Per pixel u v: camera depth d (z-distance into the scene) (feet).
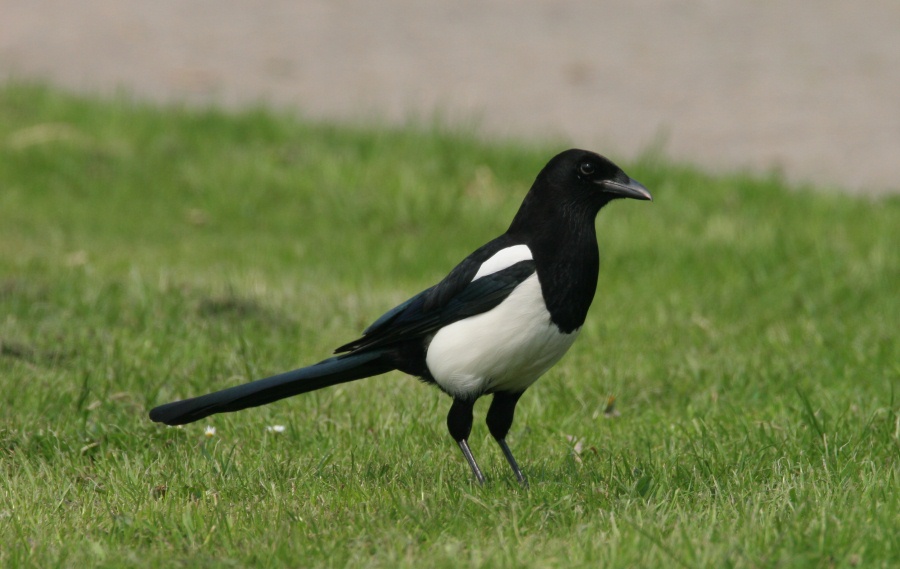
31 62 79.15
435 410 29.86
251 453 26.53
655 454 26.27
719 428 27.50
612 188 23.94
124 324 36.47
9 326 34.53
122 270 43.83
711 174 58.85
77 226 51.96
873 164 62.44
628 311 40.19
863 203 53.72
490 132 66.64
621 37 88.69
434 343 23.99
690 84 77.30
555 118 70.03
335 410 30.04
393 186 55.98
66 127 63.10
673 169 58.59
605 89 76.59
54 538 20.80
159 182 58.23
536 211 24.07
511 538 20.16
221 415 29.17
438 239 51.83
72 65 79.10
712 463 24.70
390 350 24.76
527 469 25.98
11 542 20.52
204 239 51.44
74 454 26.30
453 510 21.75
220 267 45.42
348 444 27.37
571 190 23.97
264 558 19.45
